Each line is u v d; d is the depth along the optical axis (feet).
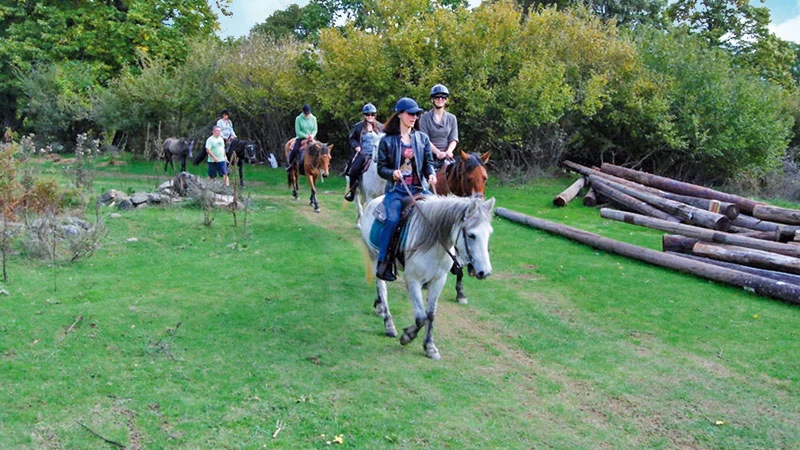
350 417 17.80
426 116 31.60
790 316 27.45
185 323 24.36
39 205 40.34
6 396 18.11
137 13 98.68
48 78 93.97
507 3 66.18
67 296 26.73
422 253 20.42
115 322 23.84
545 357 23.09
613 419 18.71
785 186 67.31
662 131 64.44
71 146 99.14
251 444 16.30
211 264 33.47
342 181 73.00
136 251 35.53
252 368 20.67
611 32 68.85
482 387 20.31
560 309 28.58
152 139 86.43
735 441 17.66
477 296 30.07
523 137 67.21
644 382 21.18
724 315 27.61
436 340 24.25
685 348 24.16
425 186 22.49
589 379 21.33
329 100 70.18
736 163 67.31
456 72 64.59
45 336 22.27
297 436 16.79
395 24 68.74
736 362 22.89
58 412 17.48
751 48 99.50
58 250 33.71
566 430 17.93
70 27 102.99
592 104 62.49
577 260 36.68
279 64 82.58
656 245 40.32
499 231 44.65
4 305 25.09
